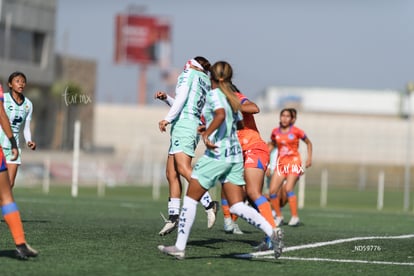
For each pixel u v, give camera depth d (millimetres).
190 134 29516
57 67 149000
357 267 25078
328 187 134500
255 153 26906
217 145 24234
